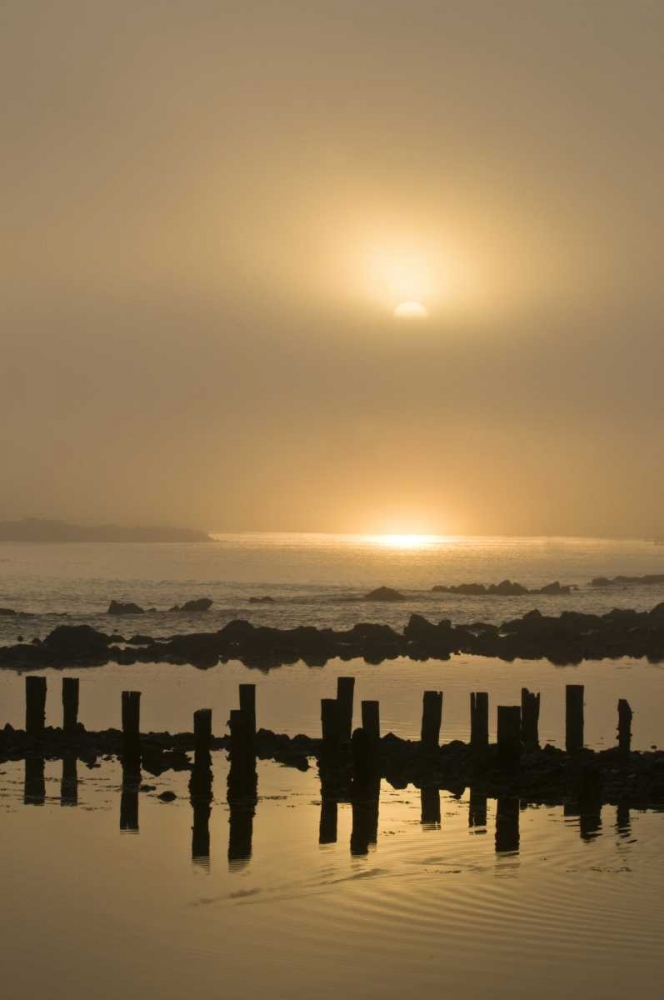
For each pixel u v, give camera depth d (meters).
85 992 28.78
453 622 152.12
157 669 96.62
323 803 47.56
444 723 67.44
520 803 47.50
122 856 39.72
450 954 30.73
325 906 34.19
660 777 49.94
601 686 87.31
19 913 34.12
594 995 28.47
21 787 50.12
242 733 50.62
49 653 102.19
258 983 29.25
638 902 34.34
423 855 39.50
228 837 42.19
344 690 57.62
